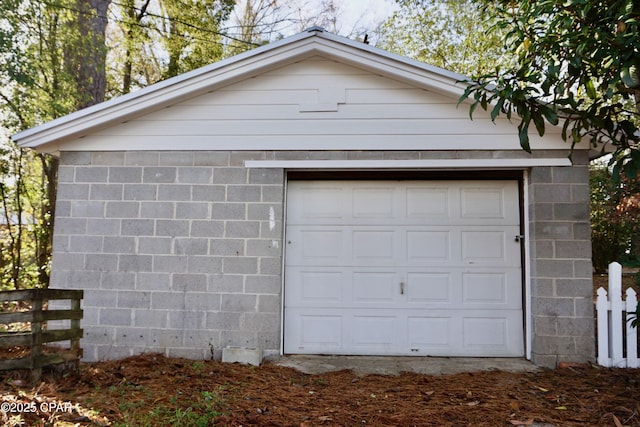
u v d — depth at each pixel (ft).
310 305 20.34
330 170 20.31
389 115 19.93
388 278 20.38
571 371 17.85
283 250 20.20
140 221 20.04
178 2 53.42
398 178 20.61
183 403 13.58
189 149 20.25
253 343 19.27
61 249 20.07
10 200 36.09
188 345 19.36
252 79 20.40
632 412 13.50
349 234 20.57
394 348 20.06
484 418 13.14
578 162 19.15
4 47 31.65
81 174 20.38
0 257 36.19
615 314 18.38
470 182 20.49
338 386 16.19
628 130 13.62
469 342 19.94
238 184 20.02
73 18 37.45
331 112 20.11
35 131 19.70
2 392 13.28
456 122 19.72
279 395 14.92
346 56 19.36
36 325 14.75
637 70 11.87
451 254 20.30
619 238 36.68
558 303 18.65
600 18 12.51
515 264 20.06
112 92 53.06
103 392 14.40
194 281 19.66
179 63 54.85
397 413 13.42
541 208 19.06
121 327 19.61
